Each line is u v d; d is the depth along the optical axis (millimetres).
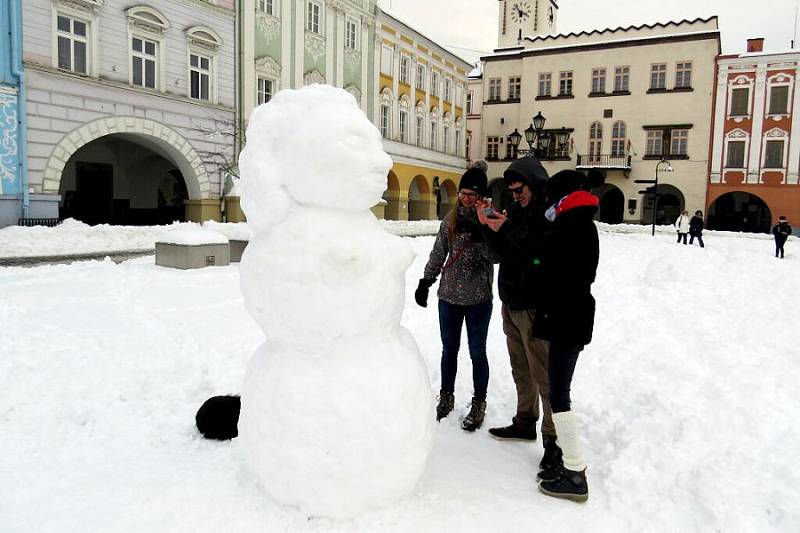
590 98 34750
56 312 6070
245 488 2371
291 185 2070
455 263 3428
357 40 26438
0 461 2779
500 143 38062
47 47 15242
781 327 5453
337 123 2039
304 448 2037
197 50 19234
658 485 2531
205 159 19625
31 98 14969
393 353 2197
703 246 19562
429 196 32531
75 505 2322
